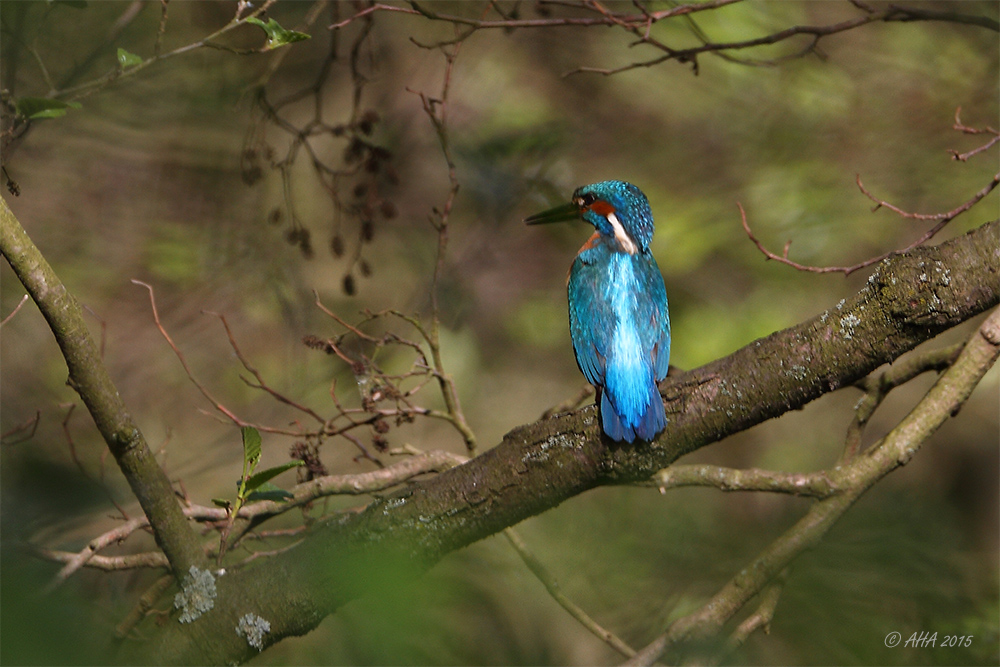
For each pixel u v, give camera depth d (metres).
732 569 8.31
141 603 5.86
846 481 5.63
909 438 5.66
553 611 8.03
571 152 13.14
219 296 11.71
